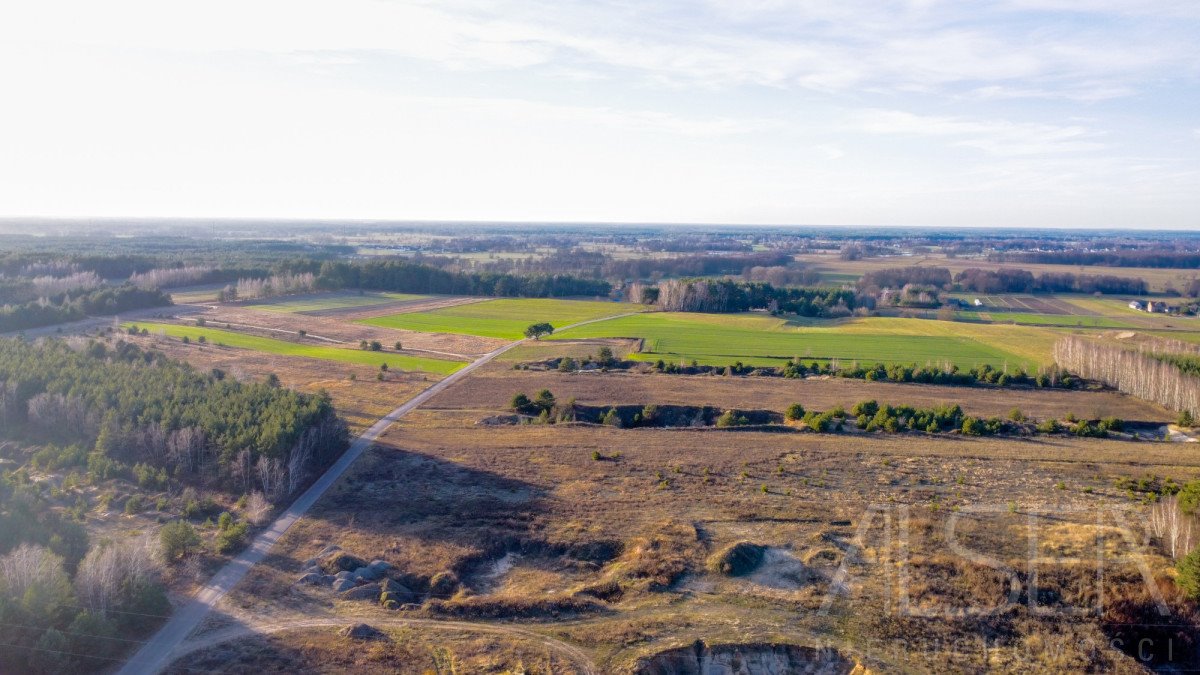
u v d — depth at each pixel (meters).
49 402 76.62
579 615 47.75
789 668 42.75
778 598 49.34
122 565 47.31
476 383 108.50
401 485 69.00
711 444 81.81
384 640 44.50
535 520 61.31
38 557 45.50
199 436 69.69
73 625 42.31
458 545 57.00
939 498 65.69
